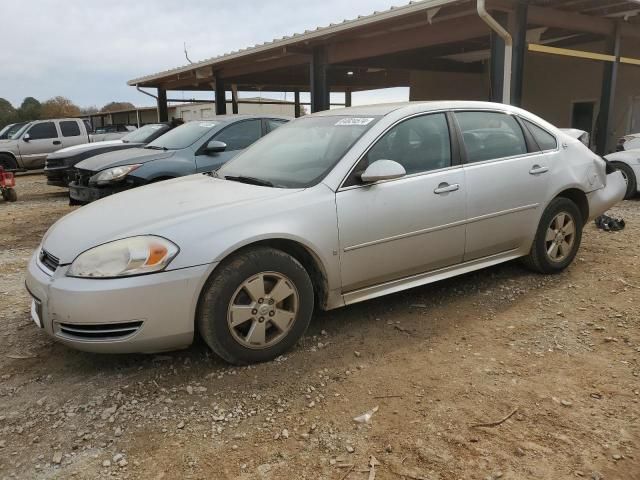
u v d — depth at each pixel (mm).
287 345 3545
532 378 3260
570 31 11211
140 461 2594
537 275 5027
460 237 4219
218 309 3246
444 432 2758
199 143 7809
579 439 2686
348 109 4625
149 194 3932
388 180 3826
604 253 5719
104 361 3570
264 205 3451
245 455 2623
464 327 3992
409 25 10078
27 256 6445
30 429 2859
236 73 16625
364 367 3430
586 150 5281
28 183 15289
